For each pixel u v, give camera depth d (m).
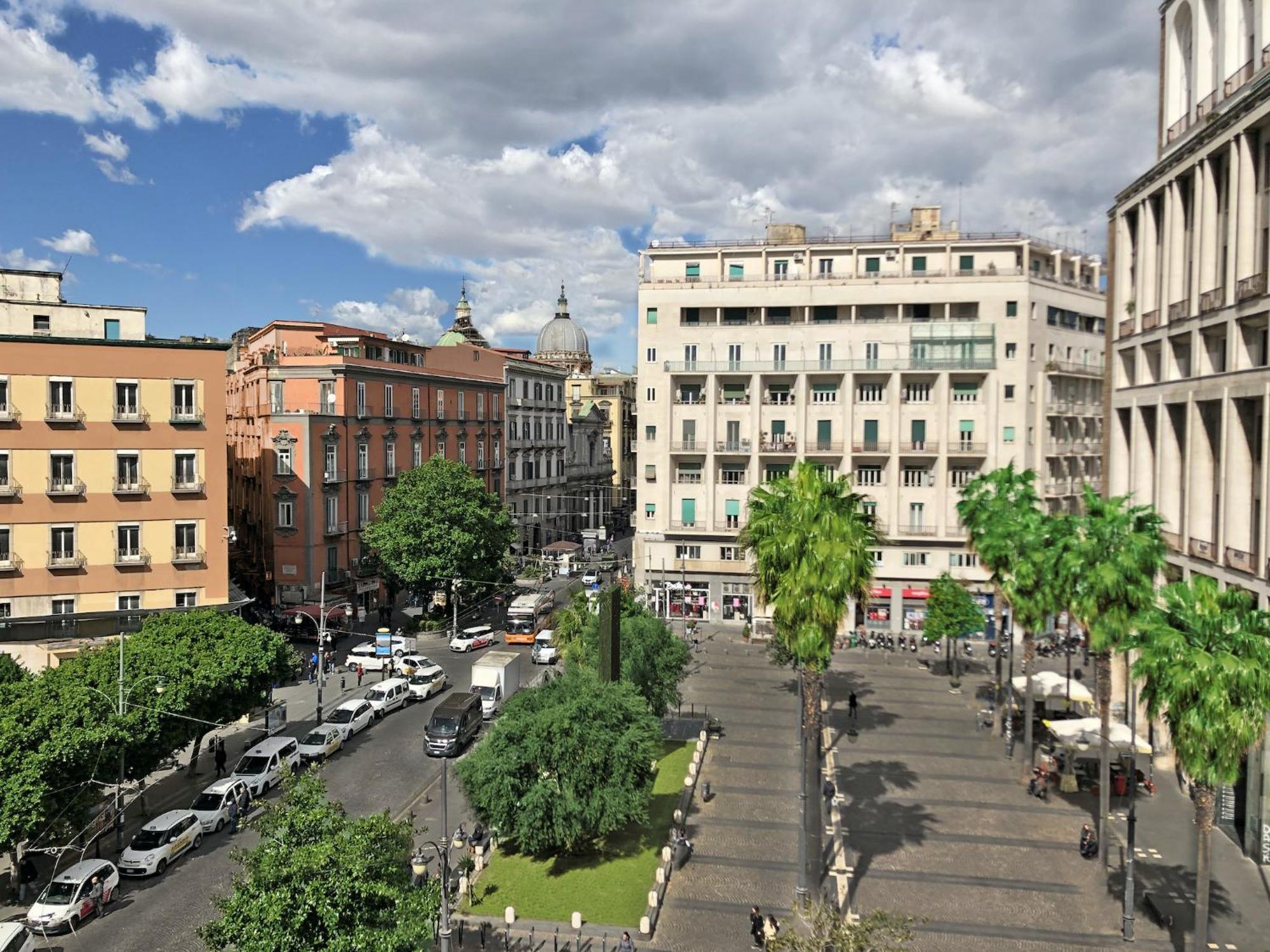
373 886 20.77
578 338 174.12
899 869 32.03
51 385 48.81
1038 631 40.56
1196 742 23.47
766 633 70.50
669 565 74.94
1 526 47.59
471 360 94.44
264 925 20.33
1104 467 50.28
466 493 68.38
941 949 26.81
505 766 32.06
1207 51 41.75
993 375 69.31
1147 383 44.75
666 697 46.22
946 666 63.44
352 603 72.31
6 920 28.75
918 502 70.25
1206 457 38.88
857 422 70.88
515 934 28.39
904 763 43.25
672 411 73.75
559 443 115.69
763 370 71.88
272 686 44.31
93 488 49.94
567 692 35.34
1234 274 35.31
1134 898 29.28
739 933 28.23
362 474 75.25
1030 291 70.12
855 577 28.53
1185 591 25.56
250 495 78.31
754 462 72.69
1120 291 48.12
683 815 36.72
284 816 21.72
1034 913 29.00
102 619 49.75
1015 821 36.34
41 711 30.19
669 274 76.06
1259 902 29.53
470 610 76.31
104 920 28.66
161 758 36.19
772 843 34.69
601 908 30.11
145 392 51.31
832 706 53.41
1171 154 41.41
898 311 71.69
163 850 32.28
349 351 75.44
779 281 72.50
